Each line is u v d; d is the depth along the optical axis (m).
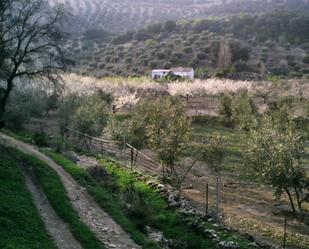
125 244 20.73
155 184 29.25
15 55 36.69
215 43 123.50
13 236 18.33
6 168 27.05
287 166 29.67
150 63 117.12
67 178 29.19
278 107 58.03
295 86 81.12
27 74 38.78
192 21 159.38
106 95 64.56
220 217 27.23
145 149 42.69
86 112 44.31
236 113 57.84
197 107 70.12
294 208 30.31
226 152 44.97
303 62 115.69
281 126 36.97
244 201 32.62
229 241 22.08
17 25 36.38
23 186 25.61
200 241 22.25
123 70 114.38
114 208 24.83
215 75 103.75
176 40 135.75
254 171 32.81
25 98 53.41
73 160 35.44
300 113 64.94
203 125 59.91
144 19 199.62
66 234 20.77
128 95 66.50
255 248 21.80
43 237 19.62
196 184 35.72
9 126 48.19
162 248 21.20
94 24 177.50
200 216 25.33
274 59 119.06
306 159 39.94
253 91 76.88
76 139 44.28
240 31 144.00
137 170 33.34
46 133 47.72
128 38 146.50
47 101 58.97
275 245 23.86
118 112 62.78
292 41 132.62
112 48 136.12
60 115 52.19
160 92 77.69
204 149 33.09
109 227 22.39
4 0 35.12
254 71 111.25
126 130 38.28
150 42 136.38
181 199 28.08
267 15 151.88
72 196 25.89
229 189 35.38
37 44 39.72
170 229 23.80
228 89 76.94
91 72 112.50
